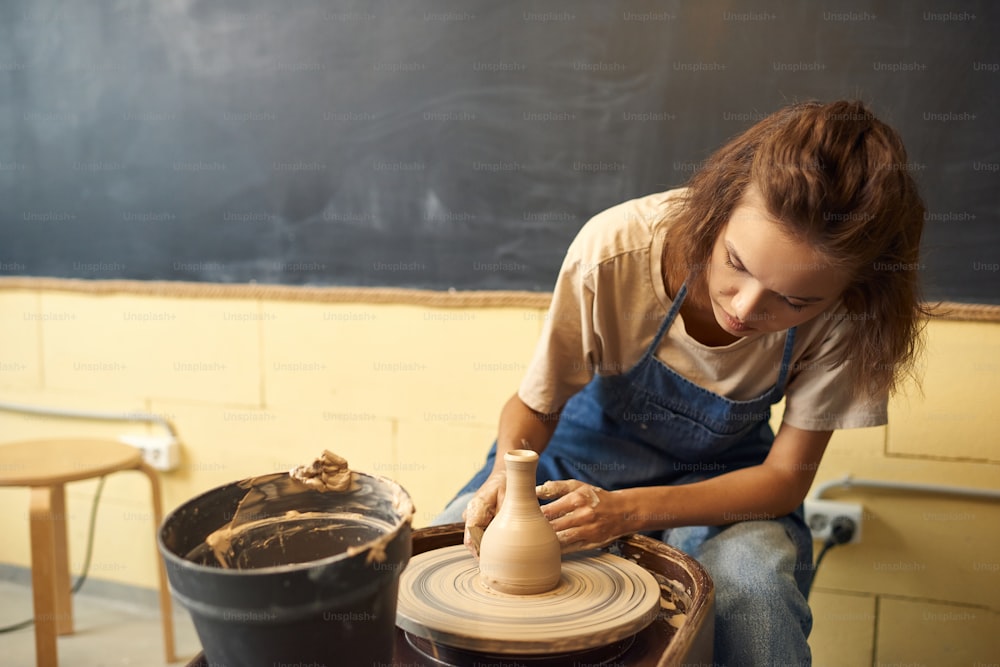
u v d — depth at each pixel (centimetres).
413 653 100
